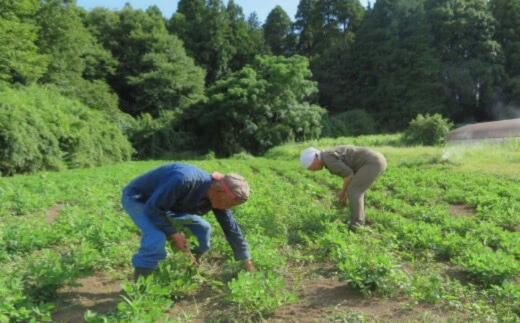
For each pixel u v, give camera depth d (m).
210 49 55.31
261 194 10.12
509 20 49.66
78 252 5.14
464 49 48.62
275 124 41.62
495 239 6.35
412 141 29.06
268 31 68.62
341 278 4.50
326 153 6.72
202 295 4.45
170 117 42.81
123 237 6.08
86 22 46.81
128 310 3.49
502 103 46.59
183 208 4.06
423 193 10.66
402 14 51.31
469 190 11.52
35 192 11.66
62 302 4.26
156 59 44.50
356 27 65.31
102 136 29.05
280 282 4.17
